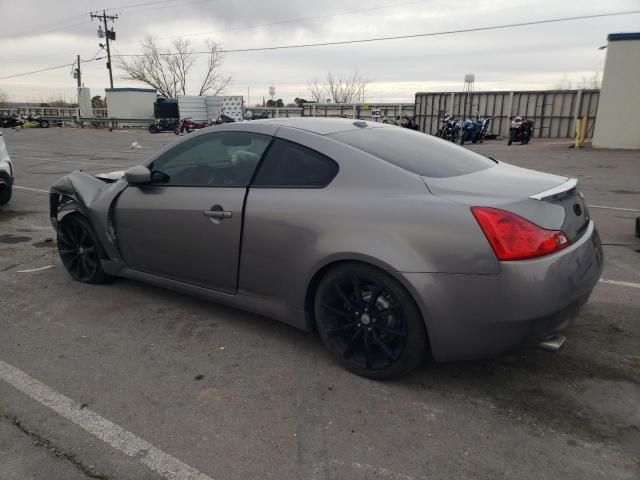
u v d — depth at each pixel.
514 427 2.57
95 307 4.09
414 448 2.43
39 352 3.38
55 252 5.60
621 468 2.29
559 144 22.20
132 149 20.06
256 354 3.34
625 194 9.01
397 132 3.64
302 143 3.23
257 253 3.28
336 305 3.08
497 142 25.66
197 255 3.62
